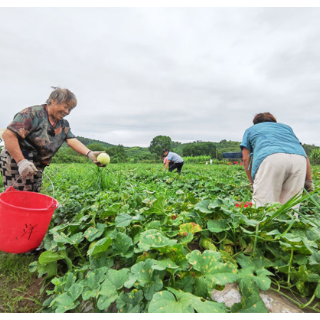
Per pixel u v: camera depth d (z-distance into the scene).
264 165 2.88
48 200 2.47
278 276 1.67
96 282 1.55
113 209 2.44
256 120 3.53
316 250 1.80
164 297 1.21
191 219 2.26
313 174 7.78
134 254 1.86
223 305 1.22
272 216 1.80
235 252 1.92
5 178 2.74
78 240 2.03
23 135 2.52
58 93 2.65
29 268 2.21
